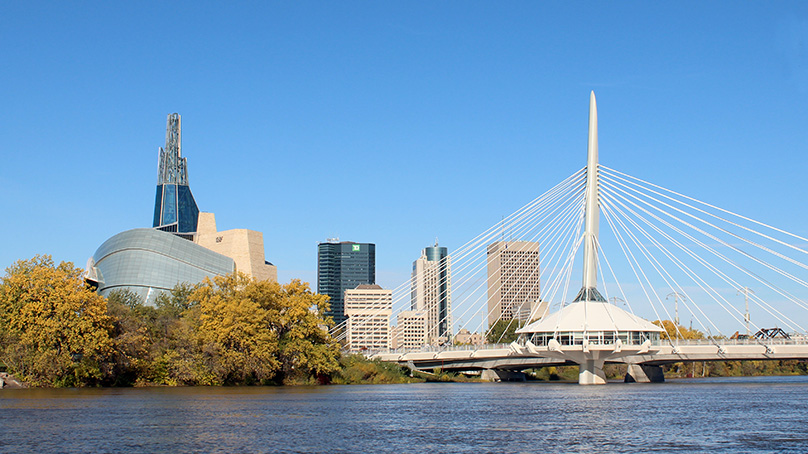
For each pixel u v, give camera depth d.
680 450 57.91
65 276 116.38
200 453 54.75
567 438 64.06
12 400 92.81
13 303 114.00
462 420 77.81
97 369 116.56
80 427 67.00
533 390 139.75
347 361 173.00
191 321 137.00
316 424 72.00
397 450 57.12
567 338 156.62
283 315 137.62
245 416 77.50
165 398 99.06
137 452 54.78
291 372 145.25
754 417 82.00
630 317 158.00
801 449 58.53
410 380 187.00
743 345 155.75
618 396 120.25
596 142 166.12
